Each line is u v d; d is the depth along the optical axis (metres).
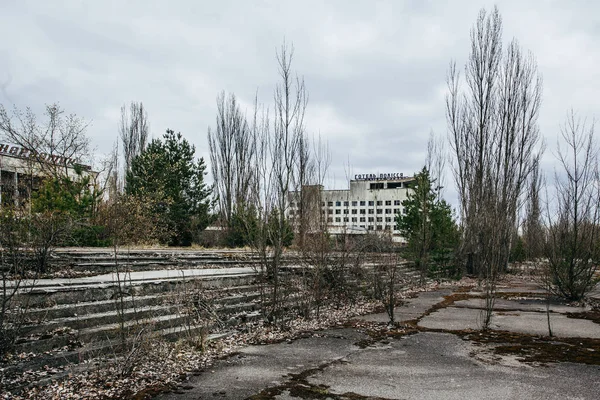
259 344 8.45
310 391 5.83
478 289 19.66
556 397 5.69
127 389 5.69
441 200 24.97
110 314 7.83
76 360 6.38
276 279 10.25
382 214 95.38
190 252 16.62
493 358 7.66
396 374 6.66
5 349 5.94
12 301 6.94
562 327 10.59
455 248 24.42
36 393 5.31
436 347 8.46
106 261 13.08
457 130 27.66
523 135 25.64
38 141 22.38
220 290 10.92
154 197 23.72
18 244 8.38
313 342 8.76
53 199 15.05
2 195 15.24
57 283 8.77
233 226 26.16
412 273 22.88
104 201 21.88
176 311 9.02
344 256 13.72
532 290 19.31
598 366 7.19
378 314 12.44
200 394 5.63
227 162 32.81
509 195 25.41
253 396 5.59
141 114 38.44
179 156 26.38
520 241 30.23
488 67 25.95
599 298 16.45
